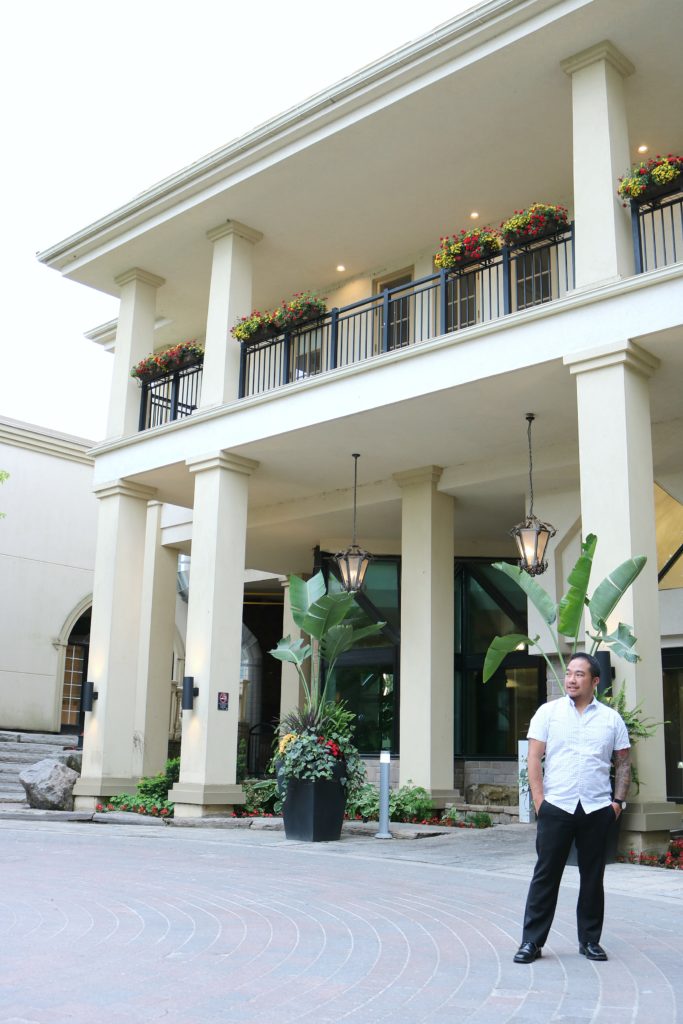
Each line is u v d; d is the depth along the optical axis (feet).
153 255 48.32
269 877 23.65
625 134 32.42
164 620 58.29
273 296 52.24
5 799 47.93
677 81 33.88
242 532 42.73
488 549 52.80
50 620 65.82
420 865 26.81
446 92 35.14
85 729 46.26
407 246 46.55
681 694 39.83
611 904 19.60
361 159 39.60
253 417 41.22
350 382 37.63
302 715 35.91
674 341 29.60
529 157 39.24
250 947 15.31
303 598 38.91
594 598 27.27
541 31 31.73
